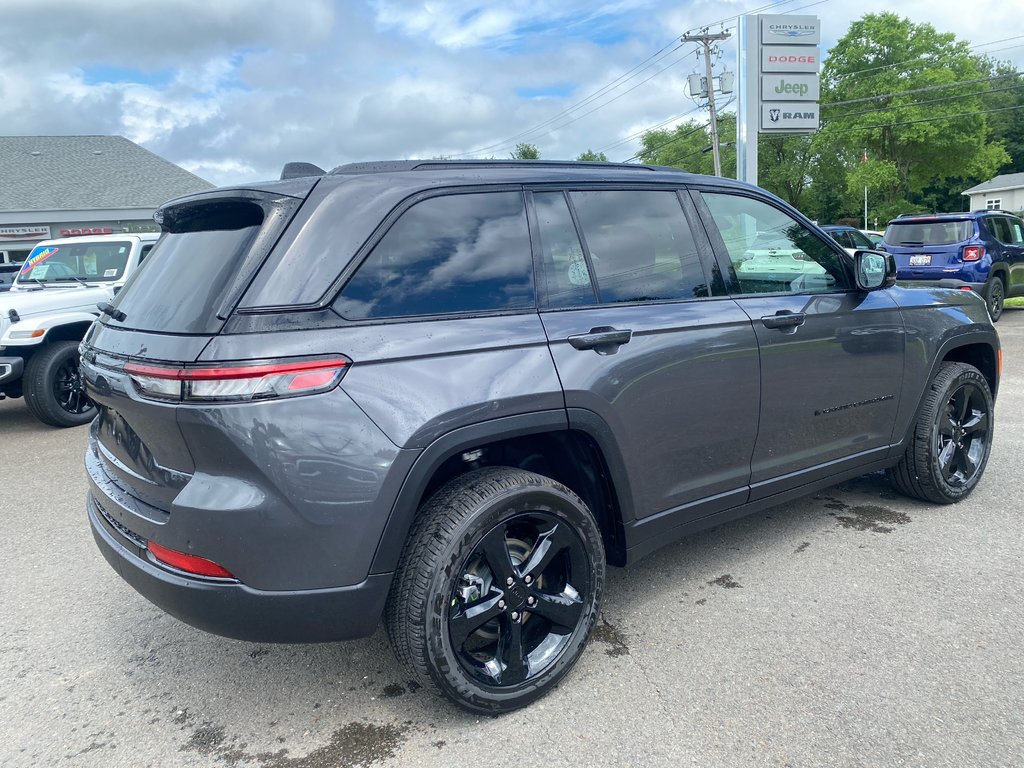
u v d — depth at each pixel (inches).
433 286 98.4
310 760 95.3
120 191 1082.7
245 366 84.5
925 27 1927.9
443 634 94.6
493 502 96.7
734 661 112.9
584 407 105.3
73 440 271.3
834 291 145.5
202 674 116.6
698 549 154.5
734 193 137.3
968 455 174.7
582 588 107.9
